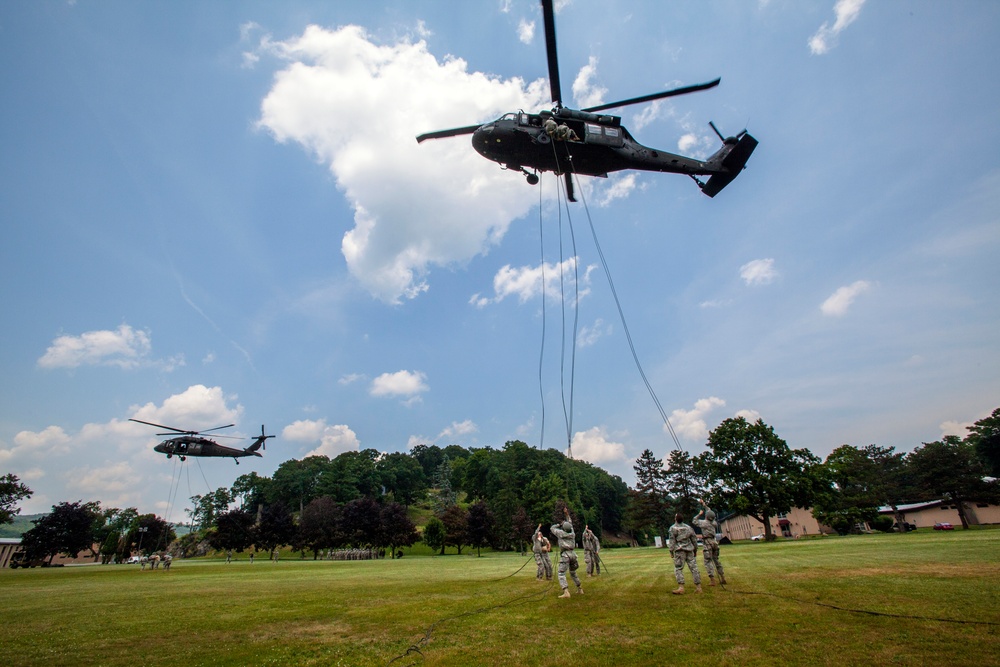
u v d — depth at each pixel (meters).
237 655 6.69
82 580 23.28
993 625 6.43
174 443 40.62
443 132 14.94
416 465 142.38
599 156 15.03
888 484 68.69
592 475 109.19
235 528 76.44
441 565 30.03
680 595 10.05
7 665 6.38
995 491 55.16
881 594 8.84
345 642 7.23
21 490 59.66
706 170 16.83
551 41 12.55
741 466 50.53
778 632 6.64
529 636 7.12
